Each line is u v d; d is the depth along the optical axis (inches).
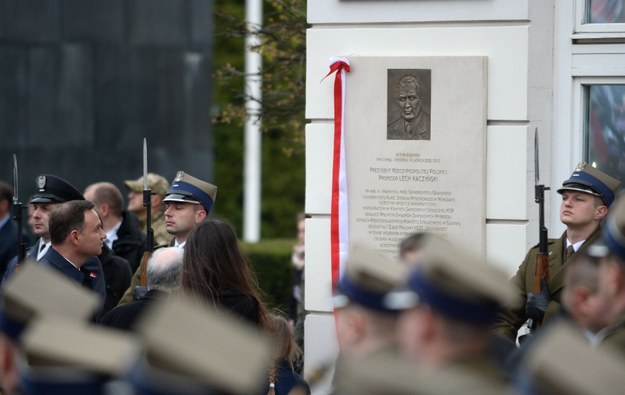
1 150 1227.9
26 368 243.8
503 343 422.3
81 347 238.7
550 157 666.2
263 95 1016.9
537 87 655.8
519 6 647.8
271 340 506.9
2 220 826.8
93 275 661.9
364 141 673.0
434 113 658.8
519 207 650.2
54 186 730.8
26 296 271.4
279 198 2182.6
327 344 685.9
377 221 672.4
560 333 229.1
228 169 2159.2
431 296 253.6
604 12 659.4
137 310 519.2
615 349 401.1
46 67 1245.7
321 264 690.2
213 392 211.2
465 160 653.9
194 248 526.6
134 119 1283.2
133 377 220.2
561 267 564.4
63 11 1252.5
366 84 671.1
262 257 1407.5
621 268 378.0
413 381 242.7
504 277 256.1
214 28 1133.7
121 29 1278.3
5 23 1232.2
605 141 666.2
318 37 686.5
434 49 663.8
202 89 1323.8
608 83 660.7
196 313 217.2
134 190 876.6
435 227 660.7
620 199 386.6
